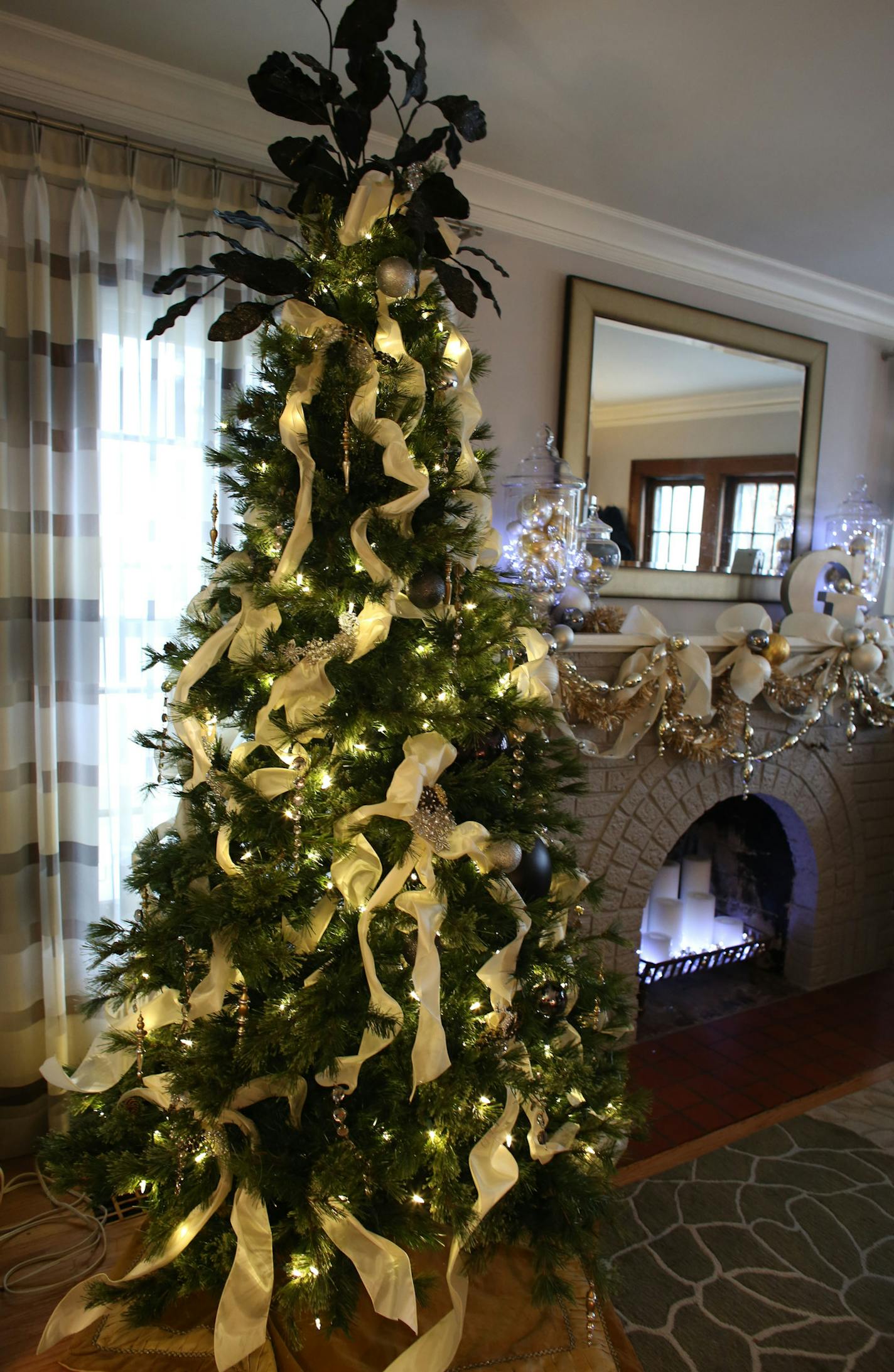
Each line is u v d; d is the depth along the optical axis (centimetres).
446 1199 126
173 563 198
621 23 153
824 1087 234
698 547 273
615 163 207
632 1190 192
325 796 128
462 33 158
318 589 128
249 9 156
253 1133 130
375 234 129
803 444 289
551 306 240
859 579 286
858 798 290
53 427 180
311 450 129
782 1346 154
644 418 258
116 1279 150
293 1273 128
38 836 188
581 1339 144
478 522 144
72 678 188
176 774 173
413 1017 131
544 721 146
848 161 201
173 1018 144
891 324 306
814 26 152
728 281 267
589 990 160
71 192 176
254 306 126
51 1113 192
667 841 247
